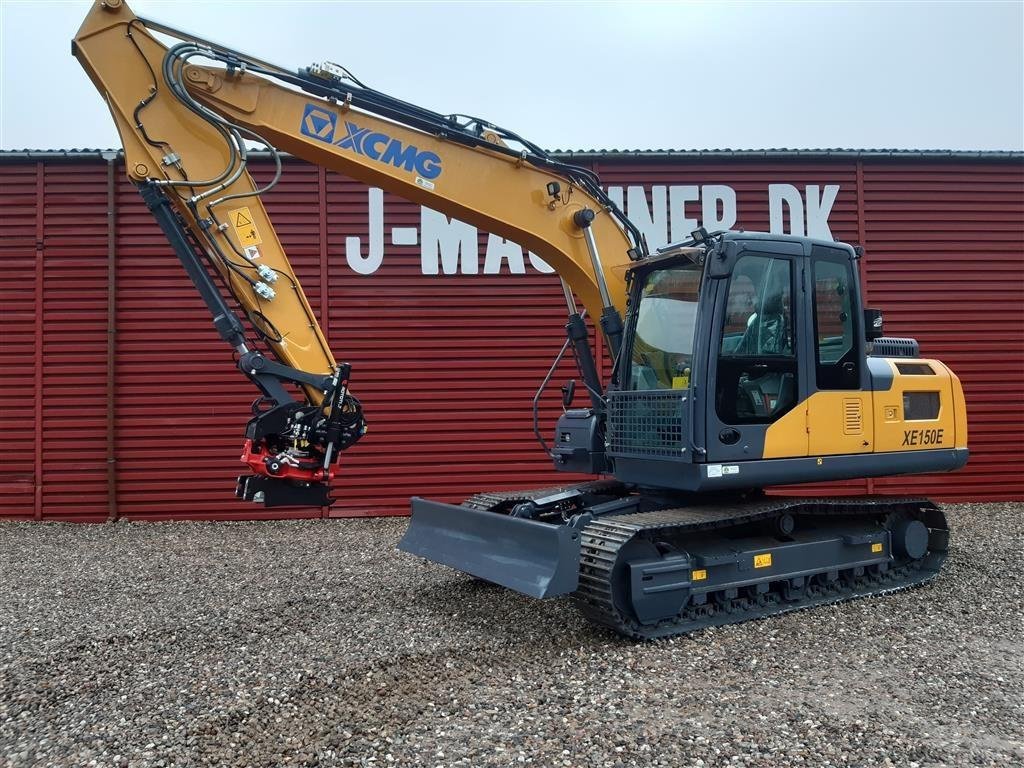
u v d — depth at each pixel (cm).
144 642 476
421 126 517
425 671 417
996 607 545
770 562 532
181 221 479
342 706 370
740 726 343
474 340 961
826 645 461
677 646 458
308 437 471
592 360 594
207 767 311
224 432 936
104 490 927
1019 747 323
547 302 968
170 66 462
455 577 640
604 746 325
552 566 455
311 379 483
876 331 566
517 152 536
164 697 384
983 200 1031
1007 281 1034
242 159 476
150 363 932
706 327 488
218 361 936
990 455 1028
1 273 924
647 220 978
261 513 936
